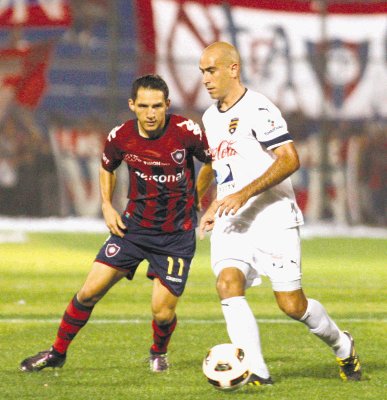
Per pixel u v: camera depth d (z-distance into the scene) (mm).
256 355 22953
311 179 95875
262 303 42719
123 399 22641
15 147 93125
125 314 38406
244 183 23844
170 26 96500
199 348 30281
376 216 96000
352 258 69125
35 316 37688
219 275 23453
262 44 97312
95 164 94250
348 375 24797
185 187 25859
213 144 24203
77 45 95125
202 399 22562
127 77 96562
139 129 25438
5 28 94438
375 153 96062
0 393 23266
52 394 23188
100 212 94375
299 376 25469
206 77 23797
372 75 97562
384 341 31906
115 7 92688
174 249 25969
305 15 97812
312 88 96875
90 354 29047
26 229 89375
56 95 94375
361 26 98188
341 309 40969
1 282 50812
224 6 97250
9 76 93875
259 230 23578
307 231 92062
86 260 64438
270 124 23344
